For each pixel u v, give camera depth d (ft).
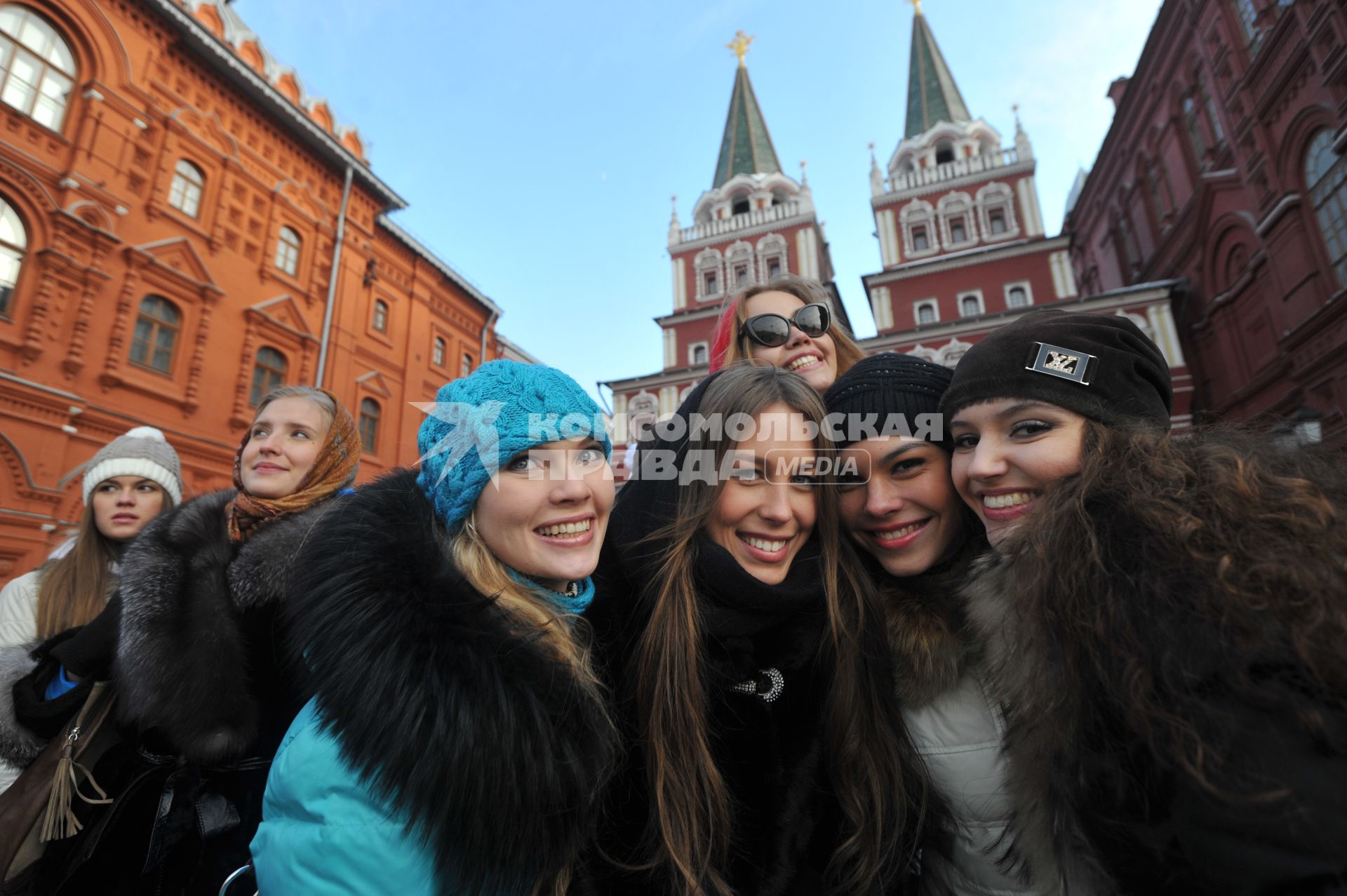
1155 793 2.59
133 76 35.32
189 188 38.24
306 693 3.20
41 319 29.89
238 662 4.72
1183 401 52.03
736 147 102.37
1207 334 53.16
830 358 8.68
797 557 4.79
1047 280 66.23
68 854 4.87
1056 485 3.60
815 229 82.17
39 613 7.33
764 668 4.38
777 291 8.98
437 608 3.23
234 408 38.58
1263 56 42.86
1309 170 40.68
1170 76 55.83
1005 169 74.02
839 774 4.34
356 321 48.98
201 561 4.96
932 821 4.39
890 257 77.20
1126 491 3.21
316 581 3.39
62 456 29.96
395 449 51.16
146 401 34.06
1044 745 3.17
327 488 5.73
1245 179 46.75
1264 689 2.39
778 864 3.92
